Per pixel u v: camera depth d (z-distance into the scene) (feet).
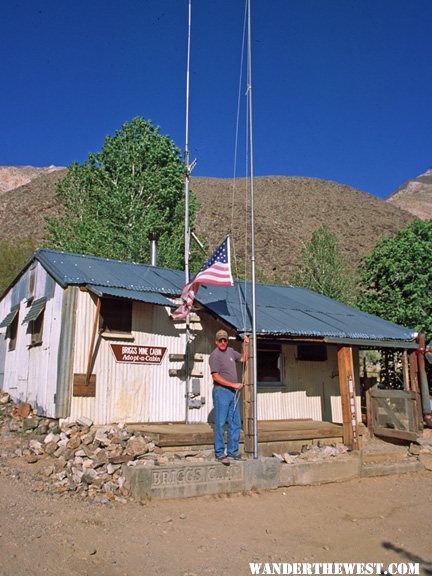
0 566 15.78
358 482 30.27
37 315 35.94
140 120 90.68
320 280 98.73
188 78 38.86
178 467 24.77
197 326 38.50
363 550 19.62
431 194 609.83
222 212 283.38
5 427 35.53
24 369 39.99
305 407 43.04
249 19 32.14
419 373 43.78
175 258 83.51
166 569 16.85
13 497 22.35
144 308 36.22
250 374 29.84
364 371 51.19
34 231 234.38
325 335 36.96
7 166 570.05
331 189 377.09
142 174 86.48
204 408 37.65
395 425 41.06
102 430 30.35
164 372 36.27
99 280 34.47
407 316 53.21
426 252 54.13
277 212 309.22
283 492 27.04
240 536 20.30
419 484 30.68
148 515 21.79
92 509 21.72
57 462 26.81
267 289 49.75
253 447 28.45
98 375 33.24
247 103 32.07
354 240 277.85
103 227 83.25
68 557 17.07
